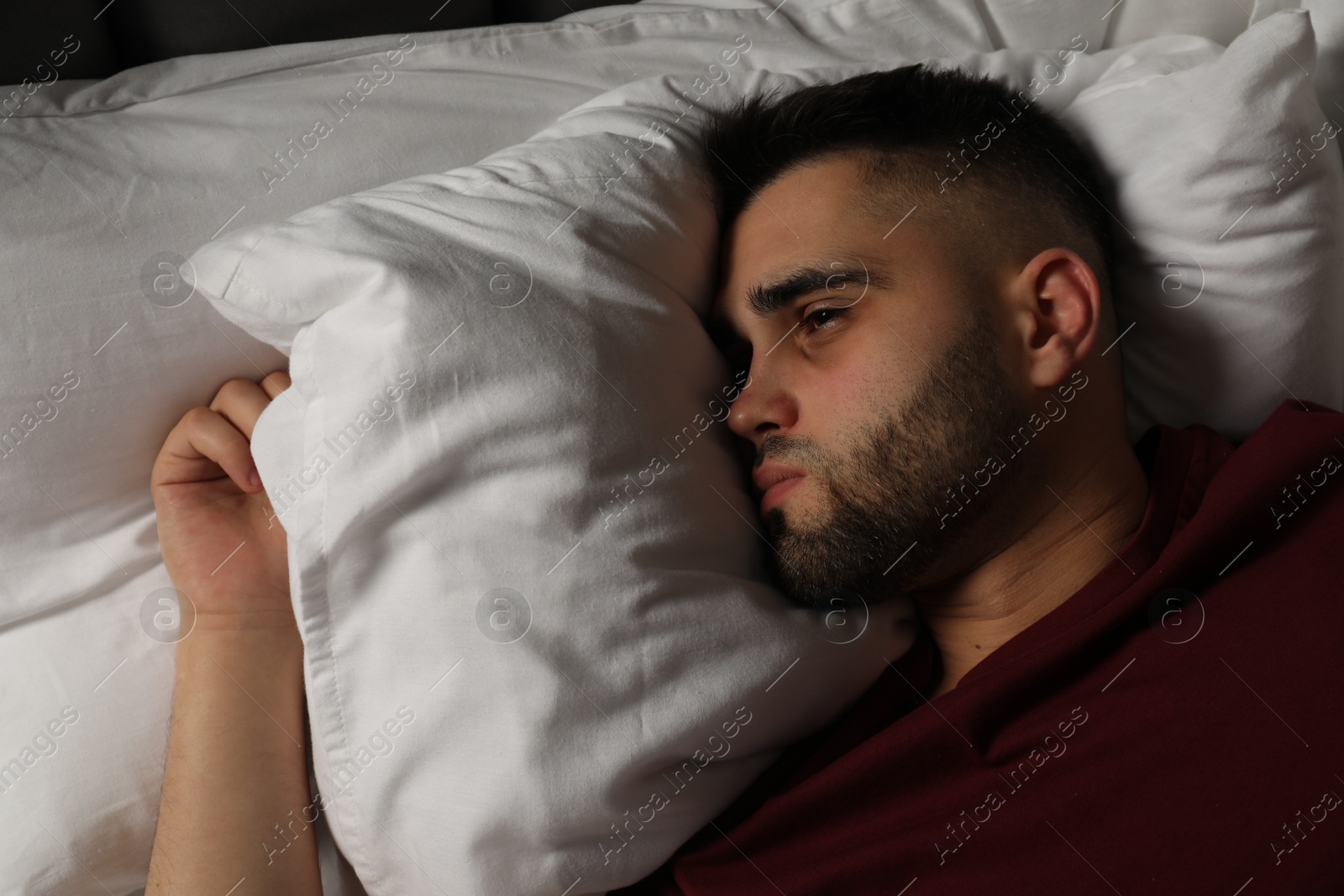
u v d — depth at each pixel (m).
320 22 0.92
